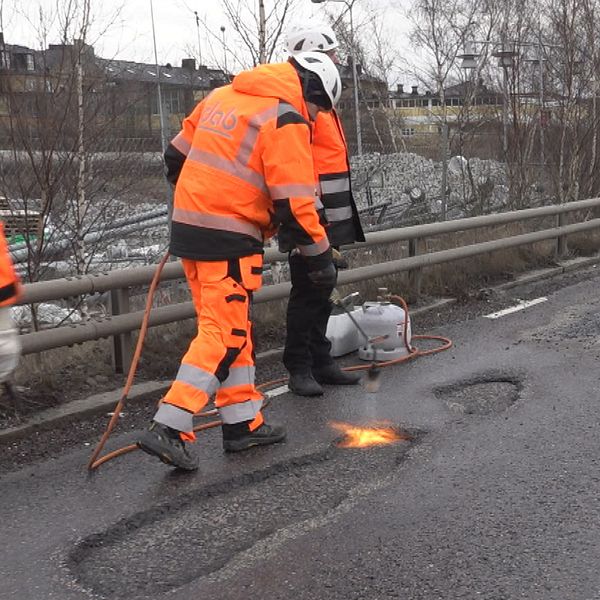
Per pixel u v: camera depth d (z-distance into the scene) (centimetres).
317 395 601
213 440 518
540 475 458
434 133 3130
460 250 932
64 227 791
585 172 1441
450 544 383
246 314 477
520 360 690
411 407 578
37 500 436
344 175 583
